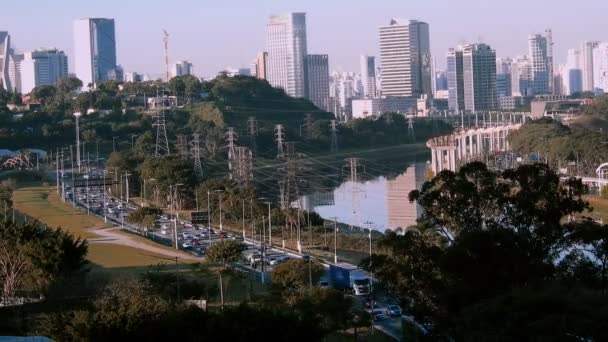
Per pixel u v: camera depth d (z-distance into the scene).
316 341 153.25
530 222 149.12
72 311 158.62
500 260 136.00
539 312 113.31
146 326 142.88
